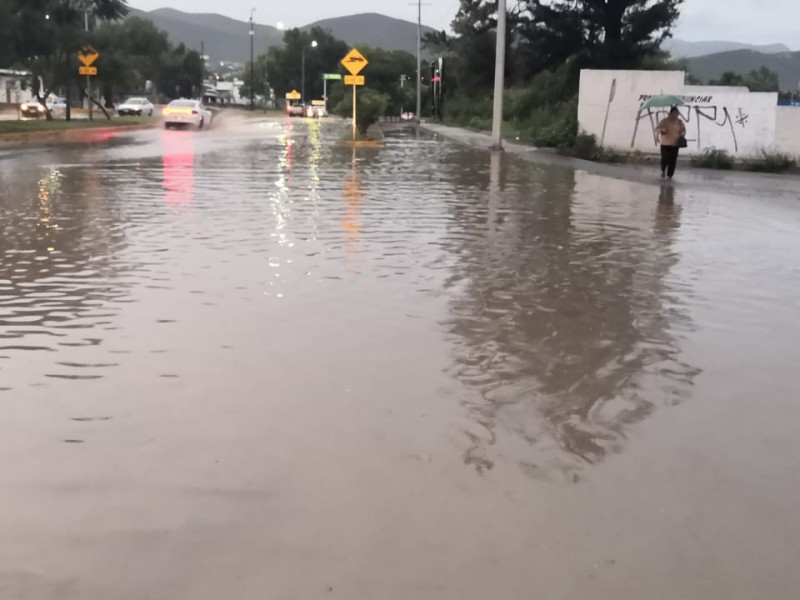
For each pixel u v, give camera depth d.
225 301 7.19
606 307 7.29
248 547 3.36
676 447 4.39
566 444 4.40
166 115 42.38
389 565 3.24
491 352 5.95
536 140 31.67
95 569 3.20
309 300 7.26
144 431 4.46
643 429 4.62
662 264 9.22
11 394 4.97
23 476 3.94
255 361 5.62
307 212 12.73
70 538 3.42
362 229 11.20
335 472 4.02
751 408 4.95
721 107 24.80
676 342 6.29
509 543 3.41
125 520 3.56
